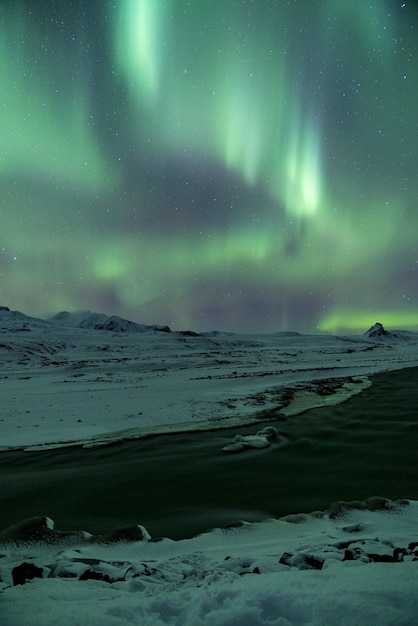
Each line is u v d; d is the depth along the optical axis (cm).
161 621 260
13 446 1390
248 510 763
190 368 5138
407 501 736
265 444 1325
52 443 1426
